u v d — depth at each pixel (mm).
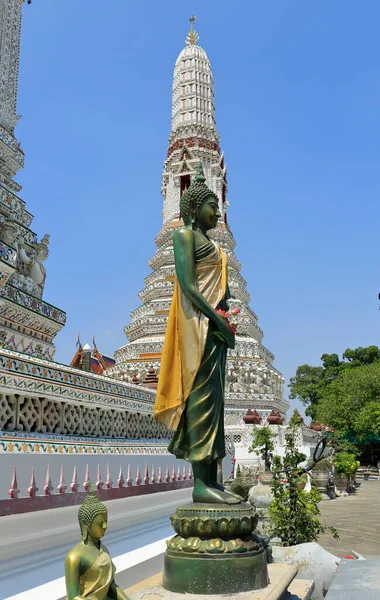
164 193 47094
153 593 4801
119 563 7484
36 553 6855
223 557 4754
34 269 14477
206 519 4840
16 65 17000
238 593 4680
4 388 7586
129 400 11422
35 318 12875
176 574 4840
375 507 21281
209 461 5203
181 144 46438
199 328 5246
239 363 36625
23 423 8164
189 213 5801
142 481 10781
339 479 27422
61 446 8305
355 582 5195
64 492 7922
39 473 7523
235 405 34312
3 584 6098
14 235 12750
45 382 8547
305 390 66125
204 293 5465
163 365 5398
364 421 44312
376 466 51844
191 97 48125
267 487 11953
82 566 4059
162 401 5352
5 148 15297
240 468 21250
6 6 16750
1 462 6824
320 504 22531
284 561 7816
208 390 5250
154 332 38812
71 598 3930
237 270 43719
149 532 9633
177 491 12039
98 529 4184
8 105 16375
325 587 7656
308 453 22891
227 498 5129
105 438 10320
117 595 4219
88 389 9828
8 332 12000
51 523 7258
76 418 9633
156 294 41312
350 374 50938
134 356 37062
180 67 49656
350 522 16766
